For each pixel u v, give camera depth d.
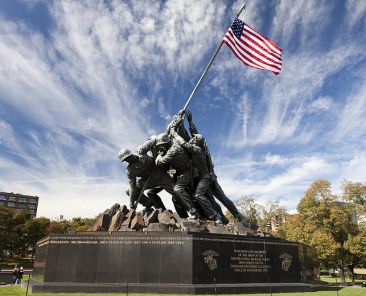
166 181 21.91
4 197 140.75
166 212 21.27
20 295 16.03
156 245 17.08
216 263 17.25
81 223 78.88
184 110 22.62
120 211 19.98
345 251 50.41
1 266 63.47
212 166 23.38
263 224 65.25
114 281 16.75
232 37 21.17
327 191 55.03
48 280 17.03
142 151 22.08
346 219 53.00
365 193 55.09
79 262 17.20
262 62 20.44
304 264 22.20
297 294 16.91
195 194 21.83
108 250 17.27
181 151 21.30
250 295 15.98
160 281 16.53
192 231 17.69
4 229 70.38
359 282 51.22
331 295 16.86
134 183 21.69
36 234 74.00
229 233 19.64
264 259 19.12
